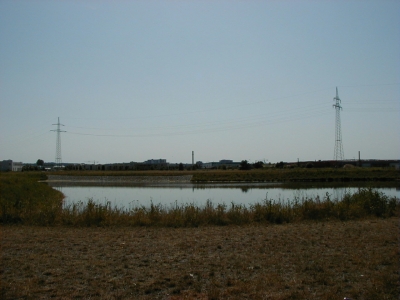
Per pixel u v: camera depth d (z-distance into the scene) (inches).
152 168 5349.4
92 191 2142.0
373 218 796.6
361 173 2891.2
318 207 843.4
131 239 571.2
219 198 1619.1
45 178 3437.5
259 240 550.3
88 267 411.8
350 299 311.9
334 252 468.4
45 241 555.5
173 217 766.5
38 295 328.2
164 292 335.9
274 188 2194.9
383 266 403.5
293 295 319.9
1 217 765.3
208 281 363.3
